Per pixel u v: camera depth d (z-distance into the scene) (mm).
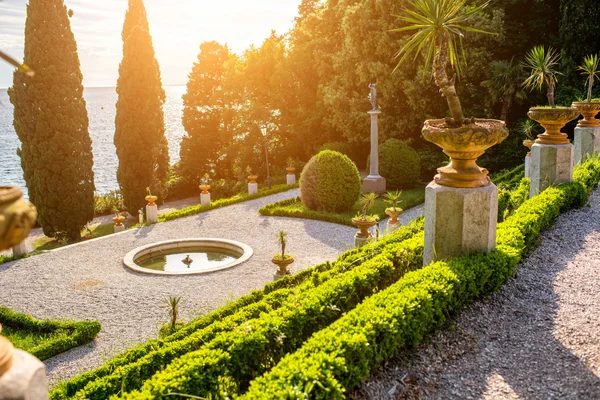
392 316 4949
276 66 28844
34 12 18766
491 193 6566
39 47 18891
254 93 29703
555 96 20078
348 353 4348
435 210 6656
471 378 4711
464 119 6449
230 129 29891
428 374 4789
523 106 22328
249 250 13969
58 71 19172
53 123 19281
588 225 9016
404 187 21266
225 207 19984
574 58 19922
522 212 8445
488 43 21031
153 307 10461
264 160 28750
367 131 24953
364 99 24141
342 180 17391
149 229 17047
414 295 5297
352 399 4324
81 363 8320
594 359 4867
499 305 6164
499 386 4559
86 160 20234
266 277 12016
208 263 13969
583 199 10156
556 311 5926
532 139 19125
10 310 9938
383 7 22594
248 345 5125
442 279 5770
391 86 22609
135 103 23094
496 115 22656
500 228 7723
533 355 5043
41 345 8570
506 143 21219
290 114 29812
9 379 2014
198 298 10852
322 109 28141
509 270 6566
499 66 19688
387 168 20875
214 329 6906
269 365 5340
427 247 6910
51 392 6430
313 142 29156
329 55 27219
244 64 29594
